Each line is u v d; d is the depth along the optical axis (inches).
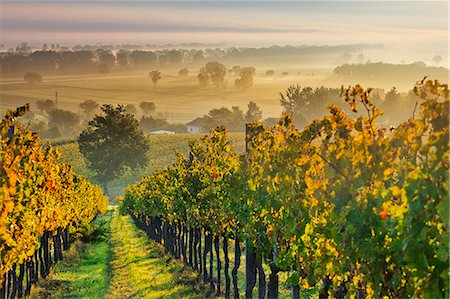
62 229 1102.4
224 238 695.7
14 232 553.9
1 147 512.7
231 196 570.3
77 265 1088.2
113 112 4488.2
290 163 426.6
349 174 350.3
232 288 752.3
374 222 320.5
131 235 1775.3
